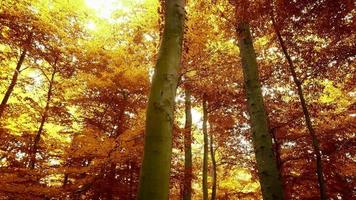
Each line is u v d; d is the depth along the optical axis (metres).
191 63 9.50
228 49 9.75
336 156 9.66
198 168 15.02
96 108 10.73
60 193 7.23
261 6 6.22
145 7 10.96
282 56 9.27
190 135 9.45
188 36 8.13
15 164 9.02
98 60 11.12
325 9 6.14
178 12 2.49
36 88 11.76
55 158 9.97
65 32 11.15
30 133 10.59
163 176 1.87
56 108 10.53
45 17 9.93
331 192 9.57
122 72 9.63
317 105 10.04
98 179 7.67
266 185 5.22
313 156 9.76
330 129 9.90
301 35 7.31
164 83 2.15
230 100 11.52
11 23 9.30
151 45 10.23
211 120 12.03
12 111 10.59
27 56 11.30
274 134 9.70
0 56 10.16
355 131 9.83
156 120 2.02
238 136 12.38
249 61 6.27
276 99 10.66
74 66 11.31
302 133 10.23
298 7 6.13
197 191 15.27
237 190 14.66
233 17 7.01
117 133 9.23
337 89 11.16
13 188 6.50
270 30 7.39
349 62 8.09
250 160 12.37
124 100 9.64
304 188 10.20
